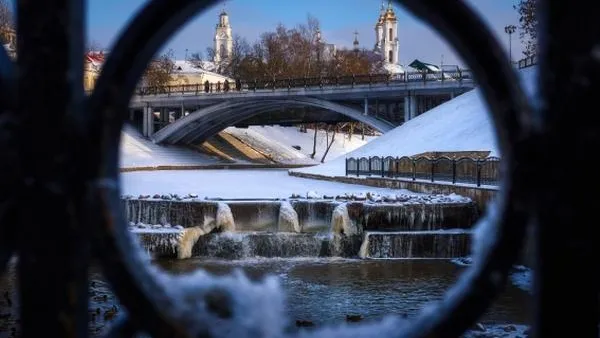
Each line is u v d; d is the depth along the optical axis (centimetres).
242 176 3747
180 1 121
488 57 120
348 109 4738
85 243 123
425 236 1786
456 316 122
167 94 5584
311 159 7906
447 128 3428
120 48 123
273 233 1859
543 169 119
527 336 819
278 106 5300
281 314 139
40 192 120
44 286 122
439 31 125
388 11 13412
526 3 3822
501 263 122
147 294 122
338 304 1212
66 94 121
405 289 1357
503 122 121
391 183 2583
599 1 116
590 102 116
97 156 123
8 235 122
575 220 117
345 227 1845
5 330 823
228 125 6069
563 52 118
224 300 135
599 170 117
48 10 121
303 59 7650
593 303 119
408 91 4419
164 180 3238
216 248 1852
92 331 823
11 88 122
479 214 1825
